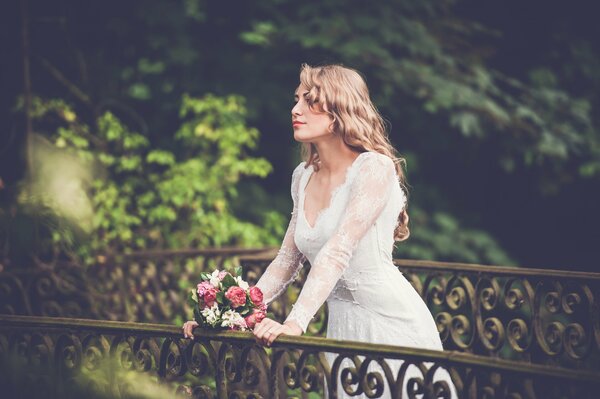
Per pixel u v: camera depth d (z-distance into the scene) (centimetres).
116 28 1267
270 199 1332
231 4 1342
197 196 1075
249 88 1325
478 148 1459
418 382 417
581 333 596
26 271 853
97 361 514
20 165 1066
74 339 519
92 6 1266
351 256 467
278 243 1102
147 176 1135
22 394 539
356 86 477
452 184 1498
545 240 1541
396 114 1396
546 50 1500
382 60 1297
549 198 1527
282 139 1383
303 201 486
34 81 1134
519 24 1505
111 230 1020
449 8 1452
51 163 1030
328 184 477
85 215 973
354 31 1297
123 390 509
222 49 1337
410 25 1325
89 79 1238
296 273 509
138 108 1289
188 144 1164
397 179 482
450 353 403
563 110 1436
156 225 1068
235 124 1115
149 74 1288
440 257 1390
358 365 429
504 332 682
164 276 874
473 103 1318
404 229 507
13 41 1088
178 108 1296
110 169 1132
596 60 1509
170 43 1285
